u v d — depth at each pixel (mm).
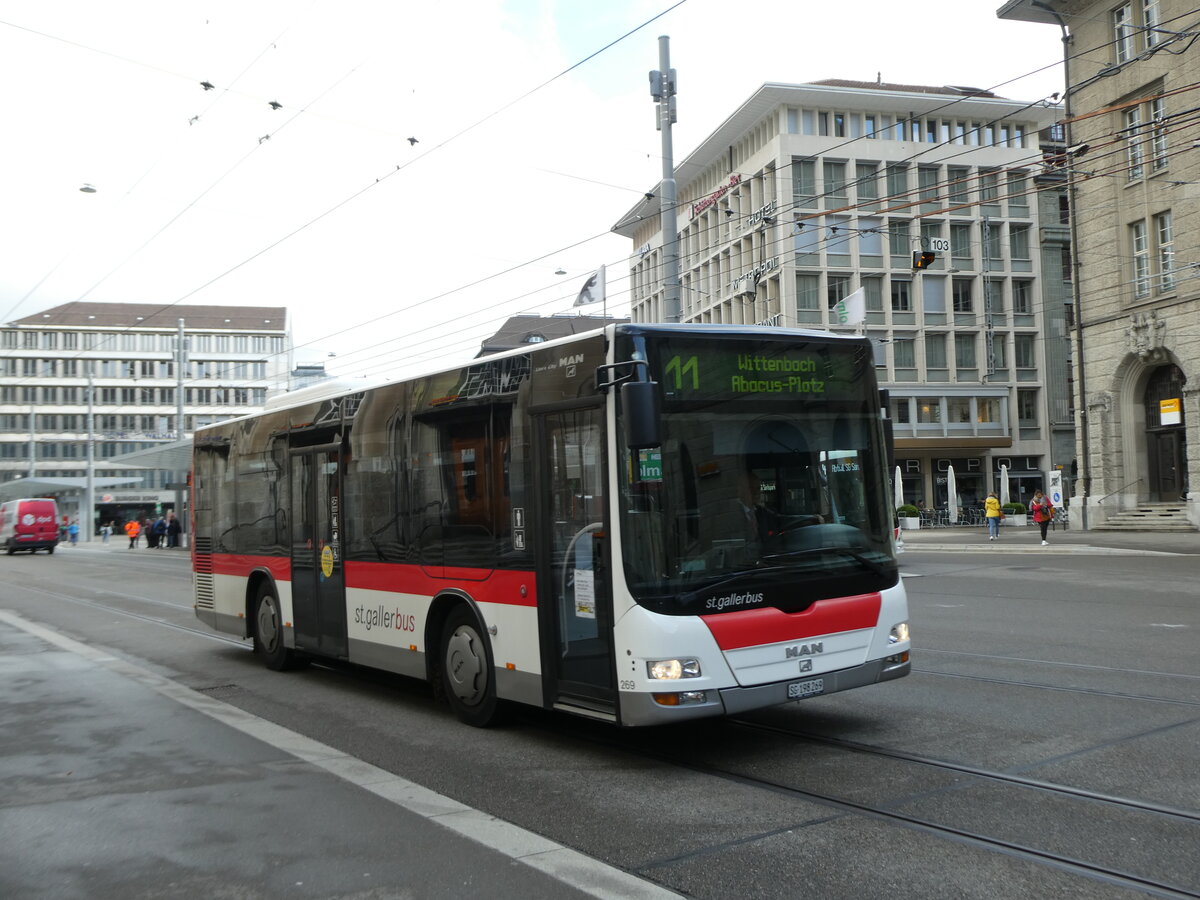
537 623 6922
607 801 5695
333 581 9625
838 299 52312
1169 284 30453
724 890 4309
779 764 6324
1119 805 5223
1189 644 10375
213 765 6793
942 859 4566
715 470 6336
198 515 13062
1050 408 57219
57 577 30016
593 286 28250
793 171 50688
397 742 7379
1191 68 28703
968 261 55438
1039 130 55531
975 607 14516
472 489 7641
